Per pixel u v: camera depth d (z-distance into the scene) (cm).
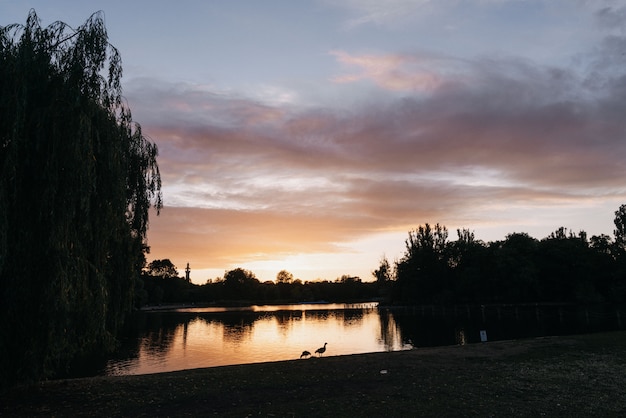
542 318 6000
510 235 9469
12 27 1259
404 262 11206
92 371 2703
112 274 1468
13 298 1123
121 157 1359
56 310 1123
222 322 7144
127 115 1473
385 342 4109
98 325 1268
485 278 9056
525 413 1088
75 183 1176
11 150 1111
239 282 17888
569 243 8481
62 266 1161
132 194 1535
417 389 1338
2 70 1181
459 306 8838
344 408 1139
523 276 8088
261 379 1496
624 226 8625
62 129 1182
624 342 2122
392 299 11662
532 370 1602
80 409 1148
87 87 1242
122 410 1139
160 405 1188
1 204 1069
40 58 1223
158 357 3319
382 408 1134
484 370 1611
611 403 1175
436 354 1947
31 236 1148
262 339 4588
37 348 1164
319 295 18675
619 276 7769
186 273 18562
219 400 1237
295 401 1218
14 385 1238
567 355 1866
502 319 6216
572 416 1065
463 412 1098
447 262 10506
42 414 1104
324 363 1780
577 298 7881
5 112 1151
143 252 1628
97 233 1318
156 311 11156
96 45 1274
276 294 17962
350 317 8025
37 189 1172
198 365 2956
